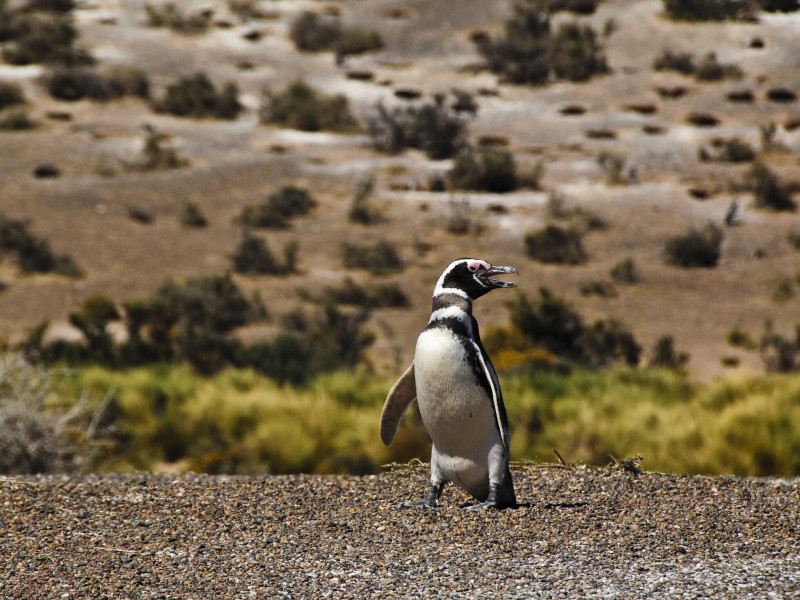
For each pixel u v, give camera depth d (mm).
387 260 127438
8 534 20734
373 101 183875
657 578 17203
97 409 45812
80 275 118312
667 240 133875
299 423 45375
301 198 145250
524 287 120250
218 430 46156
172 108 176500
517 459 39969
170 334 82562
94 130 164750
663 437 41969
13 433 36062
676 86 182125
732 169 154875
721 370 90938
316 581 17312
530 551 19203
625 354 88875
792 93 176375
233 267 125875
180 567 18312
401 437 41531
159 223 137250
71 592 16719
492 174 151250
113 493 24875
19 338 91625
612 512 22609
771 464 39188
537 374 59906
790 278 123375
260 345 76500
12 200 137375
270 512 22891
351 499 24375
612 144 164750
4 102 169750
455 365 21641
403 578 17438
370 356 91000
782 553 19047
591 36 193375
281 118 175500
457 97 178500
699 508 23000
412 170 159000
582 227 138625
